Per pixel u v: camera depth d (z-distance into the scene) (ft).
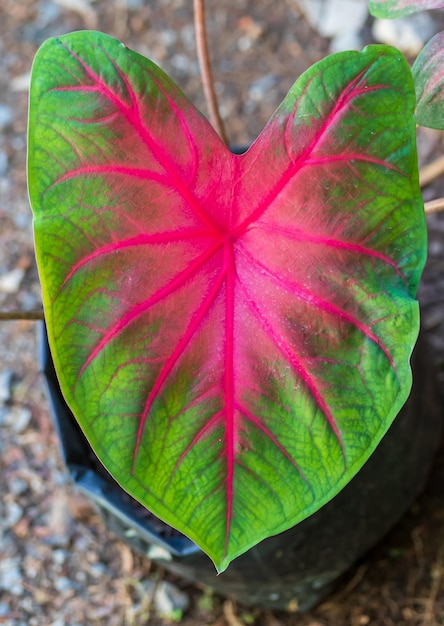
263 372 1.08
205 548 1.05
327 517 1.55
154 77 1.02
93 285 1.02
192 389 1.07
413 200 1.05
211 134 1.05
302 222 1.07
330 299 1.08
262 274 1.09
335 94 1.02
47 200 0.99
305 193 1.06
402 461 1.65
